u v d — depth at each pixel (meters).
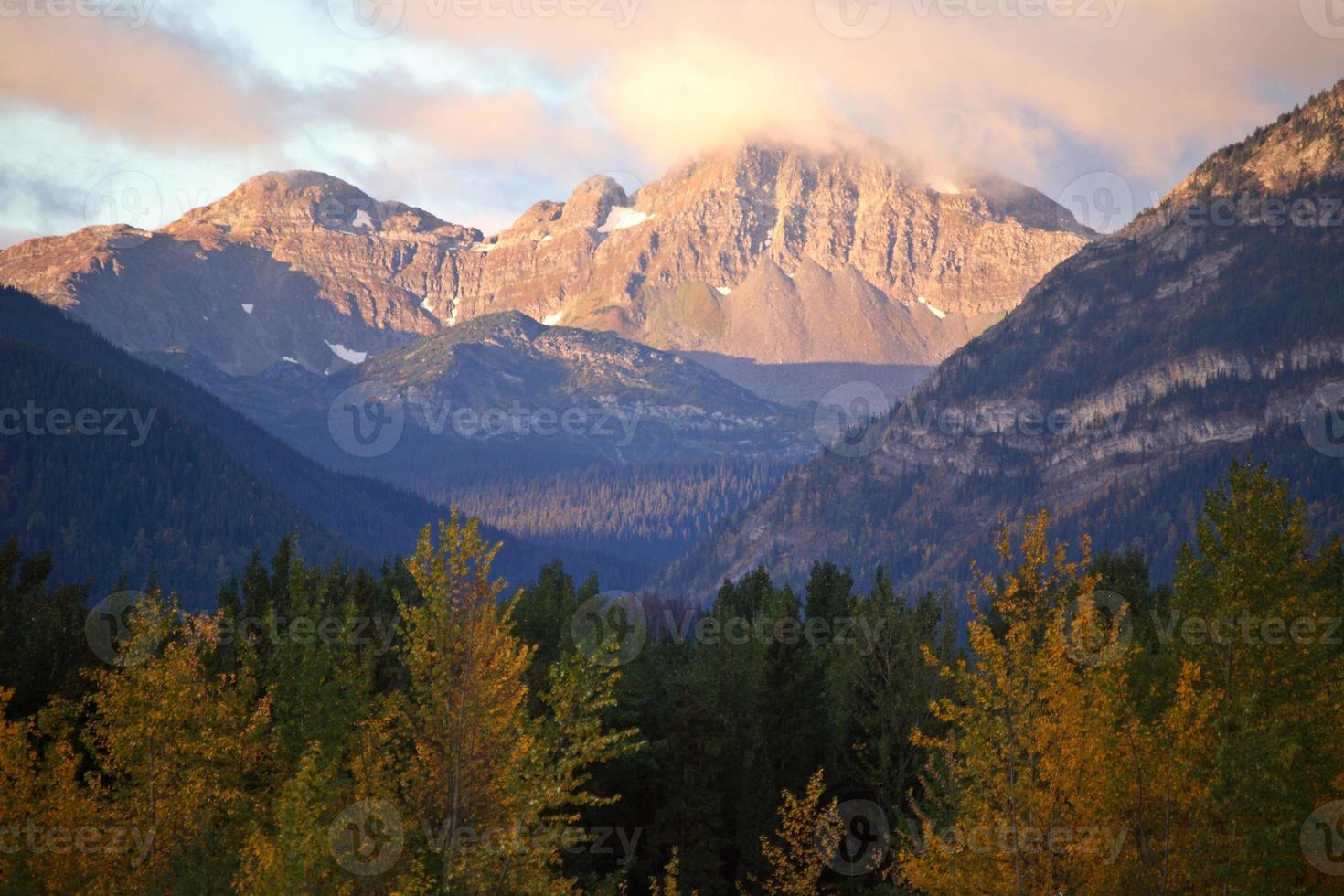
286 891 27.52
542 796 31.41
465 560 32.25
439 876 30.05
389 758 34.69
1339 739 32.44
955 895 32.28
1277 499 34.59
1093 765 30.62
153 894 32.44
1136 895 30.53
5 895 33.19
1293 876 31.09
